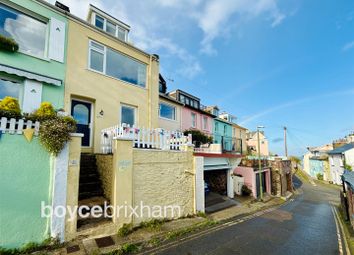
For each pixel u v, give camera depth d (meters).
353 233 9.40
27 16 8.38
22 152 5.14
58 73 8.81
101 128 10.07
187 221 8.44
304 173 52.22
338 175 36.34
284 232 8.52
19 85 7.89
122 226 6.57
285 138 34.72
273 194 20.89
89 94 9.80
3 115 5.03
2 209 4.79
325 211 14.79
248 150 40.09
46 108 5.82
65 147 5.73
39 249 5.07
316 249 6.92
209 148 14.66
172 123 18.17
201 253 5.85
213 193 14.48
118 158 6.79
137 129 7.86
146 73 12.89
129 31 12.83
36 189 5.25
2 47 7.35
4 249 4.70
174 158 8.81
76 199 5.82
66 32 9.30
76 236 5.66
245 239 7.27
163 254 5.65
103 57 10.70
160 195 8.02
